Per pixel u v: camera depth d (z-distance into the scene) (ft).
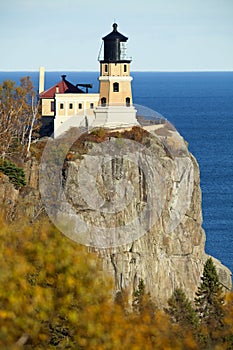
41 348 246.06
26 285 247.09
